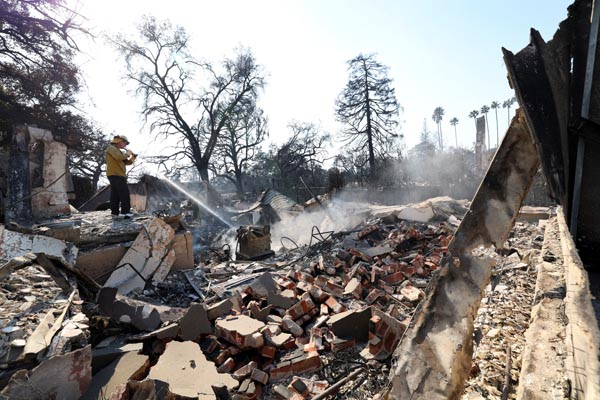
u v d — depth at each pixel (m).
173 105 30.33
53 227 5.78
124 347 3.12
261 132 36.69
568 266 2.09
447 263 2.09
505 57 2.01
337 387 3.12
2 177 9.45
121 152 7.62
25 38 15.98
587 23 1.82
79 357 2.35
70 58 17.94
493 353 2.93
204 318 3.87
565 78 1.89
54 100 19.20
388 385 1.94
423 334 1.99
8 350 2.26
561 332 2.08
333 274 6.36
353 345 3.90
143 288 5.52
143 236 5.91
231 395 2.71
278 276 6.38
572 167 1.93
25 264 3.65
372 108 32.69
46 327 2.62
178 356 3.08
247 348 3.68
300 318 4.48
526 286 4.24
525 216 9.84
